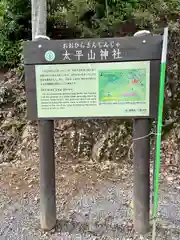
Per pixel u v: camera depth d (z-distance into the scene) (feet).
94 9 15.96
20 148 13.41
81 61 7.41
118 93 7.48
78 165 12.58
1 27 16.49
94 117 7.63
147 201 7.97
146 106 7.47
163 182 11.41
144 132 7.65
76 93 7.57
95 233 8.33
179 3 17.02
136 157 7.81
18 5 16.15
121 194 10.53
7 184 11.21
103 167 12.44
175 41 15.43
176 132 13.78
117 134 13.42
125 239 8.01
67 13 16.07
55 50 7.41
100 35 15.78
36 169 12.20
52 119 7.75
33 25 11.03
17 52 16.02
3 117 14.25
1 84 15.14
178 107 14.37
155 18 16.22
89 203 9.96
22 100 14.62
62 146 13.32
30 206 9.86
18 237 8.31
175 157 12.85
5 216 9.36
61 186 11.05
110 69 7.38
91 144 13.38
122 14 15.98
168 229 8.42
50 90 7.59
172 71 14.79
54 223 8.46
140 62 7.29
